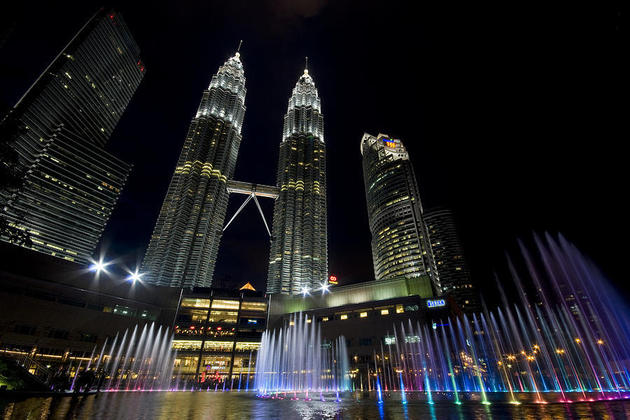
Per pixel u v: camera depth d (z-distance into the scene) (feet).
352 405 77.71
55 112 513.45
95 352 231.91
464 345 272.51
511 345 334.85
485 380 281.13
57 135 499.10
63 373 95.45
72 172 501.15
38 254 218.79
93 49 592.60
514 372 309.83
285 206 609.42
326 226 600.80
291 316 325.01
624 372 262.06
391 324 279.49
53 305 217.15
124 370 245.24
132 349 255.50
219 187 614.34
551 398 95.91
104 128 614.34
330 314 311.47
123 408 63.31
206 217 561.84
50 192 467.93
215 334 303.07
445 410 63.46
